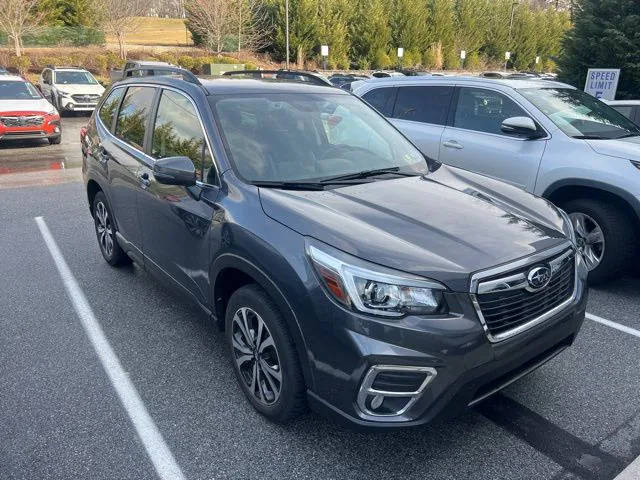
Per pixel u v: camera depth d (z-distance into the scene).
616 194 4.72
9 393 3.39
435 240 2.72
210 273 3.28
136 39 55.03
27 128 13.10
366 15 45.09
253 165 3.36
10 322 4.31
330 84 4.55
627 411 3.22
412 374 2.43
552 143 5.25
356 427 2.52
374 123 4.21
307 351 2.63
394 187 3.39
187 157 3.39
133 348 3.93
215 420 3.13
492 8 55.97
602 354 3.86
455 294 2.49
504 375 2.70
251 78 4.23
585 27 12.99
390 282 2.45
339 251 2.57
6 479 2.70
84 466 2.79
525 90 5.77
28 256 5.79
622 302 4.75
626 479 2.70
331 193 3.19
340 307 2.49
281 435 3.01
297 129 3.72
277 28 43.00
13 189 8.97
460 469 2.77
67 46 41.22
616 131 5.52
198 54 41.94
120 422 3.12
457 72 48.75
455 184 3.59
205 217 3.28
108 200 4.85
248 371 3.20
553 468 2.78
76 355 3.83
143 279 5.17
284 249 2.73
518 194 3.56
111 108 5.02
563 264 2.93
